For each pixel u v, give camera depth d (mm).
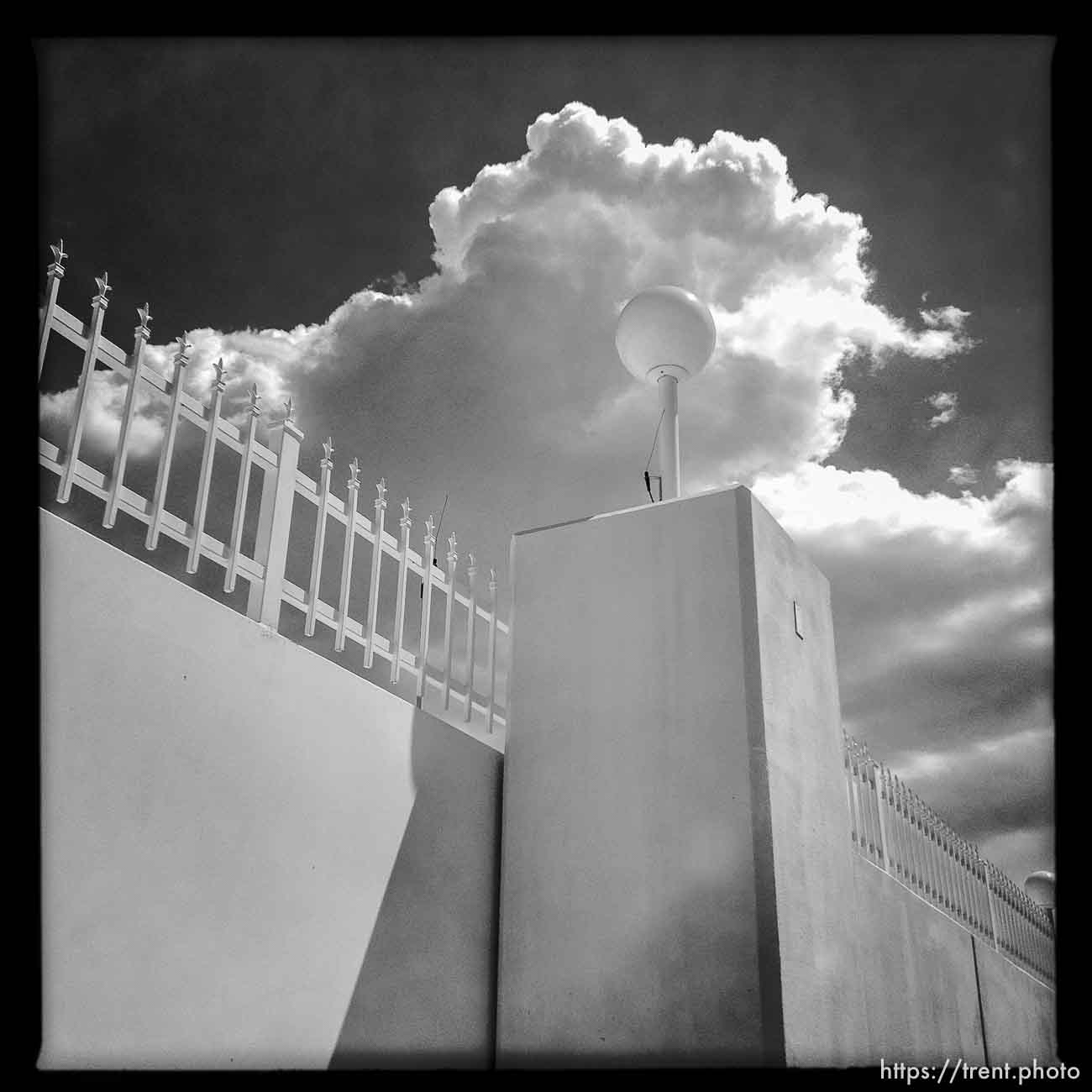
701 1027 3520
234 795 3035
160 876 2738
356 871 3471
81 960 2471
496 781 4324
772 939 3506
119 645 2746
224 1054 2836
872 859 5520
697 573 4176
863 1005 4188
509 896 4098
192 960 2785
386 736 3746
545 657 4414
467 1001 3857
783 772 3887
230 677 3109
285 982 3088
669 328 5113
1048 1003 8828
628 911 3812
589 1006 3762
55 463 2717
